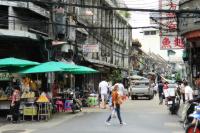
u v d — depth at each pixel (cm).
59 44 2733
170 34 3175
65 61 3114
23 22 2514
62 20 2947
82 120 2073
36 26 2691
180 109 2569
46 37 2656
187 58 3145
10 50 2545
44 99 2088
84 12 3784
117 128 1733
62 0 2930
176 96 2397
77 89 3291
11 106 2023
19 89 2167
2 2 2370
